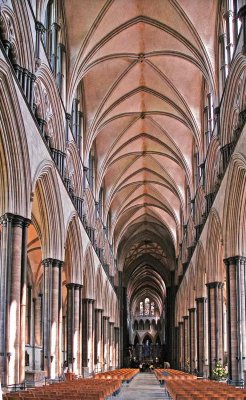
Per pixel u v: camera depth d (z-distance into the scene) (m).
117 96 33.16
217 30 25.50
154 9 26.31
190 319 40.66
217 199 26.75
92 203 36.88
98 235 40.56
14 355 16.28
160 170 44.66
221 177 25.16
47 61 21.78
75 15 26.00
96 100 32.66
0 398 5.73
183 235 46.41
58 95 23.73
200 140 32.22
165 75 31.39
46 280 23.47
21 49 17.98
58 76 25.08
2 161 16.73
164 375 31.11
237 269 23.27
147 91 33.28
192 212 38.00
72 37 26.53
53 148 24.03
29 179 18.09
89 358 35.38
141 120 37.22
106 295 47.22
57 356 23.30
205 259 31.34
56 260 23.69
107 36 27.09
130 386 30.67
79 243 30.23
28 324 37.47
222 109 24.23
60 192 24.14
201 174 32.31
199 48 26.20
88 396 10.91
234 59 20.89
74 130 29.61
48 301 23.25
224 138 24.14
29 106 18.20
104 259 44.91
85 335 35.56
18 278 16.86
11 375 16.11
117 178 44.88
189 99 32.09
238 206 22.66
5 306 16.30
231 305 23.23
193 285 39.50
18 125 16.73
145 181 47.56
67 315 29.67
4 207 16.98
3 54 15.38
